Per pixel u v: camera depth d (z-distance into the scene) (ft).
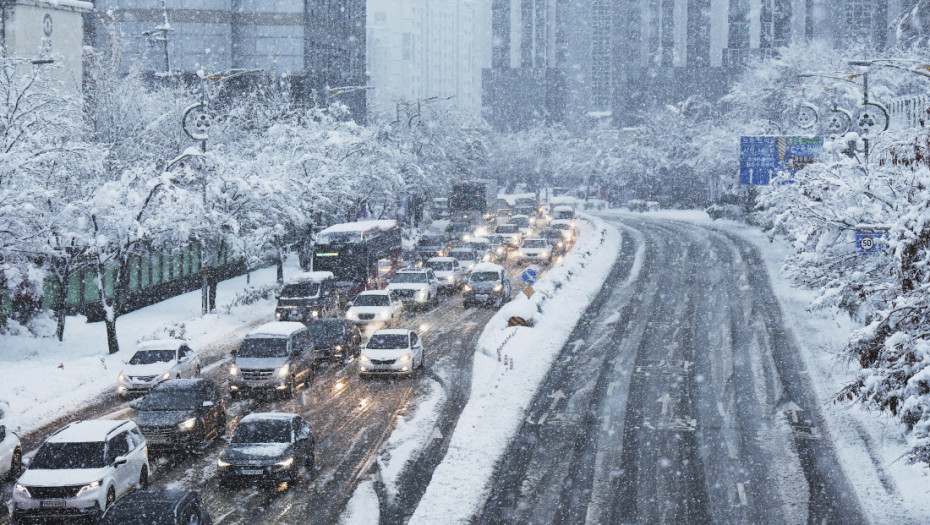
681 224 295.89
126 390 85.10
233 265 178.70
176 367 87.66
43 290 117.50
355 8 343.05
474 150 305.53
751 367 97.50
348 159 186.91
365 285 140.36
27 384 85.81
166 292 148.05
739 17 621.72
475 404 80.28
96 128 134.92
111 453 55.16
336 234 140.05
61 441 54.90
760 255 202.18
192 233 125.90
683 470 63.72
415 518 53.31
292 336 88.99
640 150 389.80
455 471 62.03
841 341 110.01
